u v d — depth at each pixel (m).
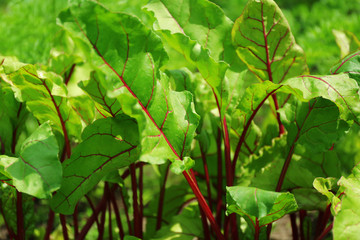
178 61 1.42
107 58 1.10
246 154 1.42
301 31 2.60
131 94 1.11
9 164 1.10
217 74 1.18
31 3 2.11
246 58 1.29
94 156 1.17
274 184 1.28
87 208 2.08
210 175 1.49
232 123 1.34
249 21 1.26
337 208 1.13
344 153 1.91
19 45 1.93
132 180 1.25
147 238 1.49
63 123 1.23
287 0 3.50
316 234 1.31
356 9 2.72
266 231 1.20
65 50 1.36
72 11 1.07
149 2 1.24
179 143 1.15
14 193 1.24
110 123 1.17
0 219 1.56
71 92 1.34
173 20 1.24
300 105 1.25
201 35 1.25
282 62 1.29
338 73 1.22
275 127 1.41
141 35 1.10
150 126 1.11
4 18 2.08
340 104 1.14
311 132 1.23
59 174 1.09
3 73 1.22
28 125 2.11
